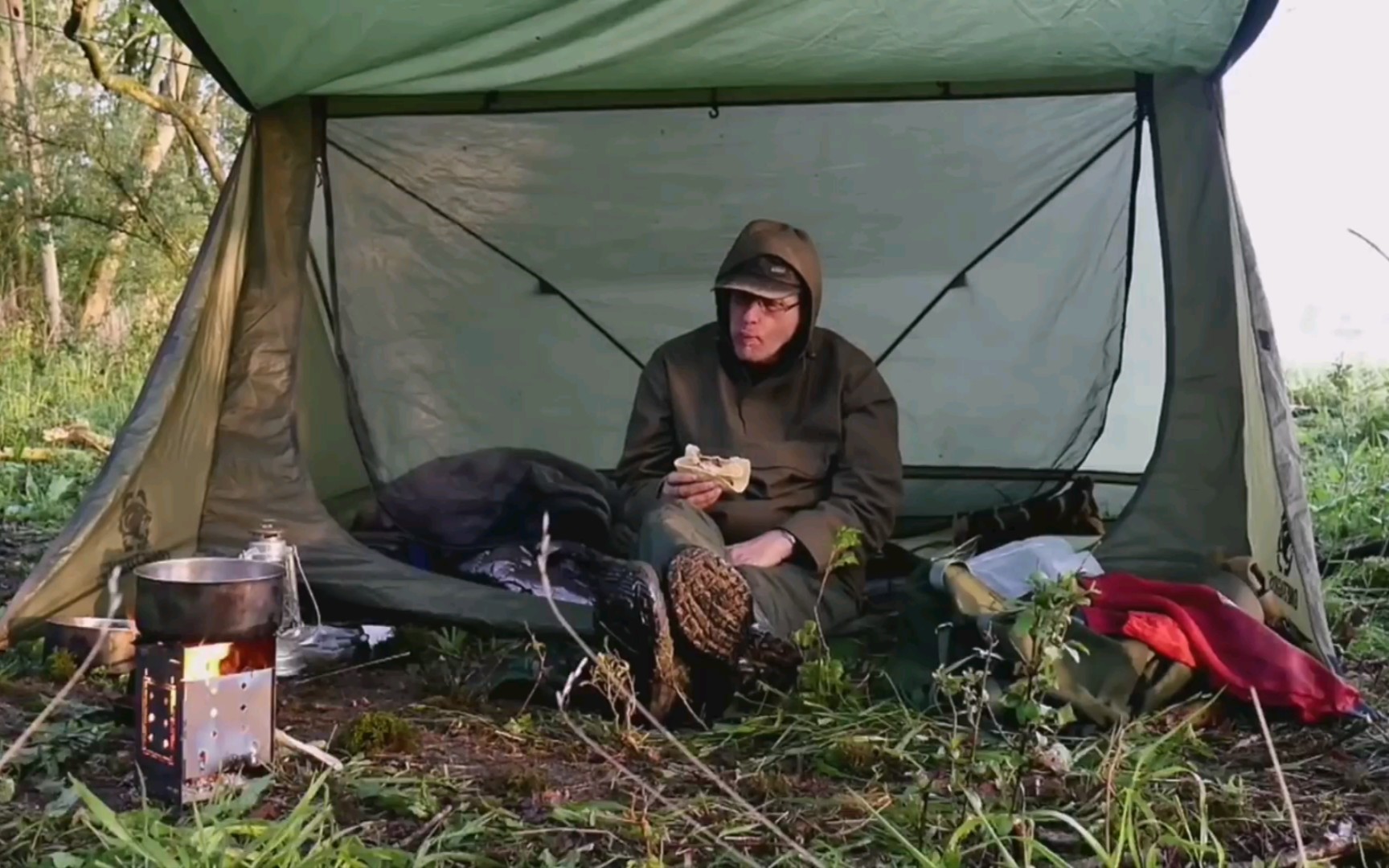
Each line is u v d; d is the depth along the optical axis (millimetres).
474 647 3201
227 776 2135
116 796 2199
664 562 2695
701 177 4281
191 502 3396
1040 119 3975
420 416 4547
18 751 2188
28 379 8523
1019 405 4578
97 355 9516
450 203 4289
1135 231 4172
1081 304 4391
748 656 2658
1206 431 3316
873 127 4078
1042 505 4230
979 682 2383
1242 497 3250
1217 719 2648
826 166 4230
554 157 4195
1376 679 3113
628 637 2623
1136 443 4523
